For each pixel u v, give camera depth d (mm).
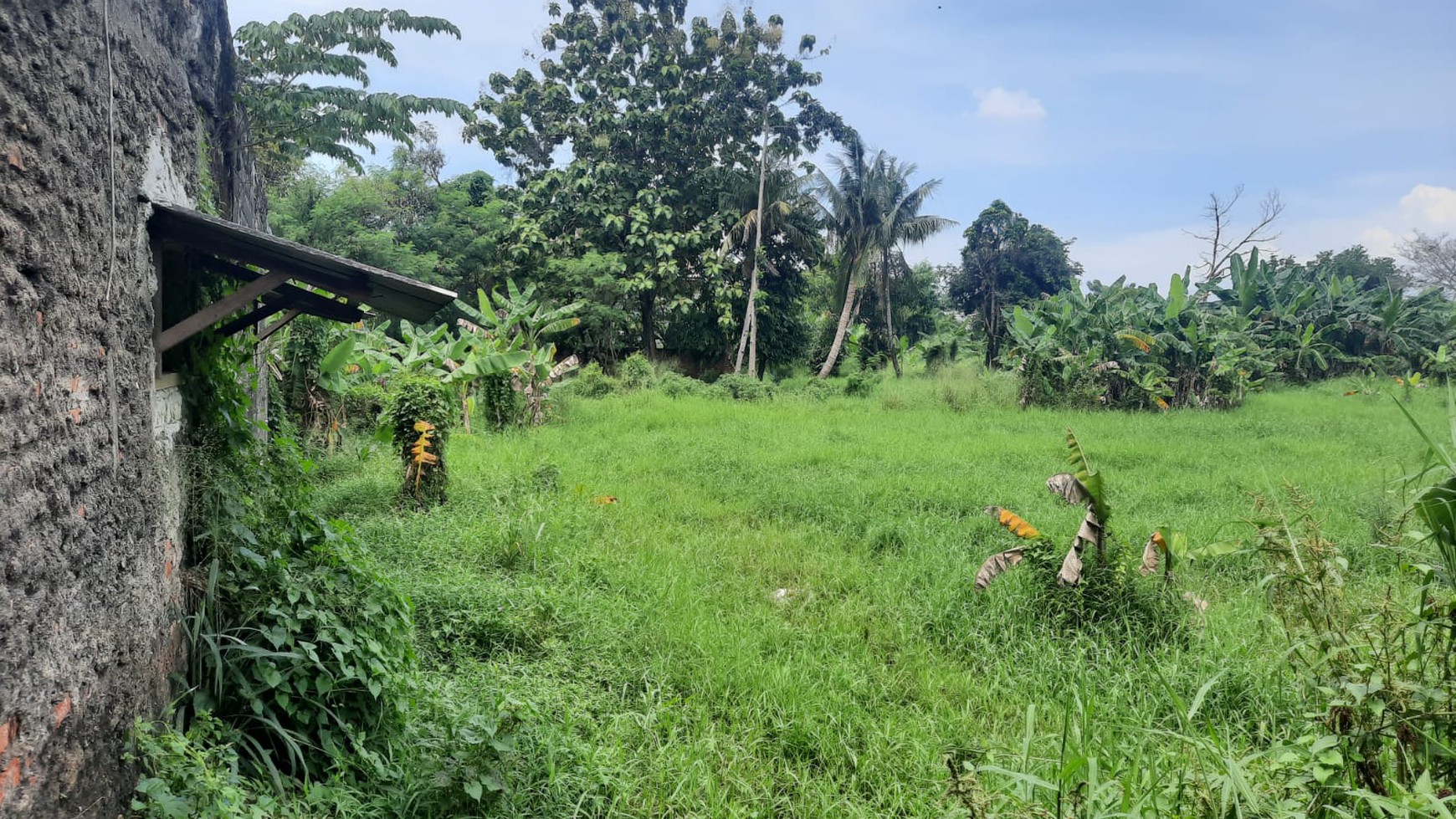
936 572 6711
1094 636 5523
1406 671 3133
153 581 3164
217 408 4152
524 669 4785
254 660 3566
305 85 10828
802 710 4543
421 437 8336
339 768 3457
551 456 11961
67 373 2459
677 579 6492
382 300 3918
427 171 35031
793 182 29719
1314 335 26109
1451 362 23594
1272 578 3820
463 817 3262
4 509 2080
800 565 7258
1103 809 2941
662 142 30812
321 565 4172
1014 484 10328
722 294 28844
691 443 13617
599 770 3785
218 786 2754
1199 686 4703
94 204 2672
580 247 29891
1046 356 20719
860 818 3668
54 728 2311
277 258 3592
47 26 2357
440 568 6262
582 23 31078
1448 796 2768
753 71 29734
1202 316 22422
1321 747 2961
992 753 3846
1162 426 16797
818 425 16719
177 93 3766
